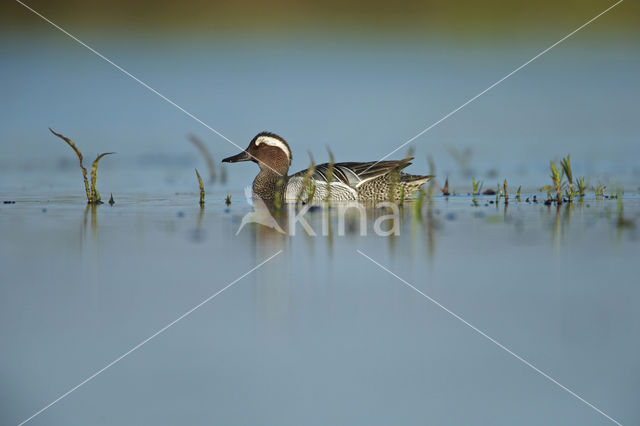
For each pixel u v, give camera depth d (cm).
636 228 1197
